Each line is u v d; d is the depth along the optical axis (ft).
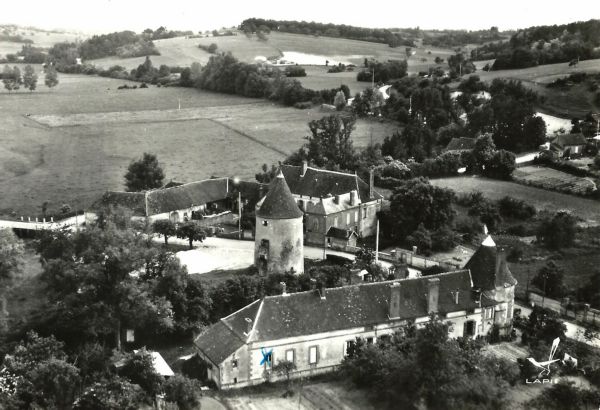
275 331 298.97
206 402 278.26
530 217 534.78
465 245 485.97
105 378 279.49
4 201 581.94
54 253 340.18
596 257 453.99
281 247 397.80
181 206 520.42
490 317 341.62
